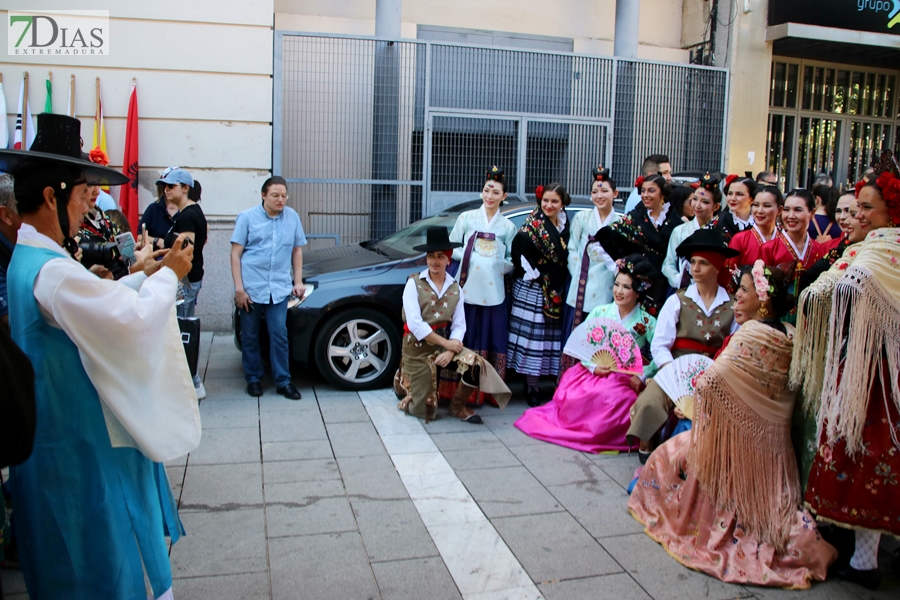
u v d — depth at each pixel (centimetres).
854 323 260
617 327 432
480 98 763
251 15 669
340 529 315
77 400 201
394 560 290
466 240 500
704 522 302
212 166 679
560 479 376
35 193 208
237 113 677
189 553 291
